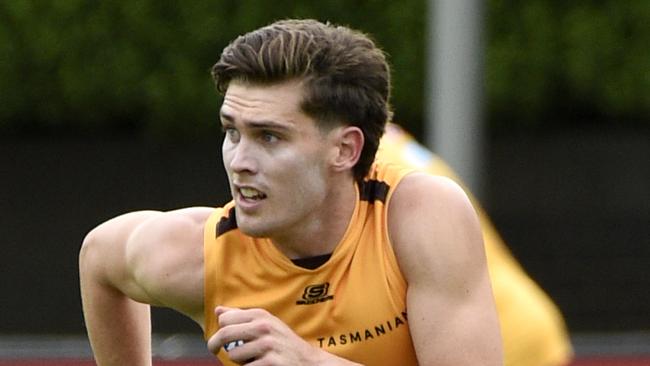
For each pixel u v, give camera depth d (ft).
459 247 36.63
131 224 39.93
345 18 131.03
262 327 35.35
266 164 35.22
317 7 130.93
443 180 37.76
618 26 132.36
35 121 137.18
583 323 131.13
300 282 37.11
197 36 132.67
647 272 132.16
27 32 133.69
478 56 79.92
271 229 35.73
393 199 37.37
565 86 133.90
